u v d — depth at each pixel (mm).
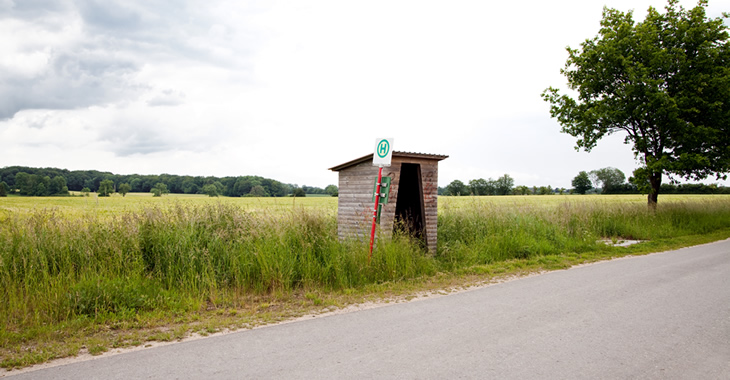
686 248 13984
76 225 8523
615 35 22094
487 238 12516
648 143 21641
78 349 4781
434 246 12000
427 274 9508
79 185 70125
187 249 8266
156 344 4953
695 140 20281
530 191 76562
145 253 8336
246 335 5266
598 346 4789
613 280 8664
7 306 6109
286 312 6410
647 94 19953
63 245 7746
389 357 4453
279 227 9438
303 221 10156
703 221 20594
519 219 14781
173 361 4363
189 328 5609
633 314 6102
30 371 4109
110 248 7914
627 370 4113
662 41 21688
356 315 6195
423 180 11844
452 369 4121
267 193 59594
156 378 3916
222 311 6375
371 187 11078
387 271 8891
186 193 73938
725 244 14953
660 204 22609
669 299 6988
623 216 18859
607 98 22172
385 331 5375
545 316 6035
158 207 9914
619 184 105062
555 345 4820
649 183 22000
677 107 19875
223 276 7891
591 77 22609
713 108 20234
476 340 5000
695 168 22250
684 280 8562
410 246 9961
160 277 7688
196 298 6992
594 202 20656
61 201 37969
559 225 15391
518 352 4598
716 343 4895
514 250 12148
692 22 21250
